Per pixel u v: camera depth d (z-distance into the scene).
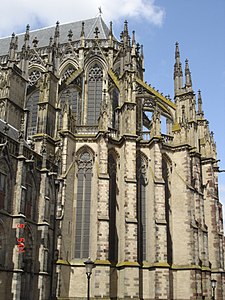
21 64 79.06
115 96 86.88
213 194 83.19
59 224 65.06
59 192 67.06
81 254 66.62
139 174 73.31
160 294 64.44
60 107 79.38
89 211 68.88
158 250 66.56
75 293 63.84
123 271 64.62
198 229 73.38
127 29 80.38
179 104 82.00
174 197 74.19
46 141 71.50
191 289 67.38
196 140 78.94
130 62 76.69
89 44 92.44
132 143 71.31
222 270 79.06
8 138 54.00
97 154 70.75
